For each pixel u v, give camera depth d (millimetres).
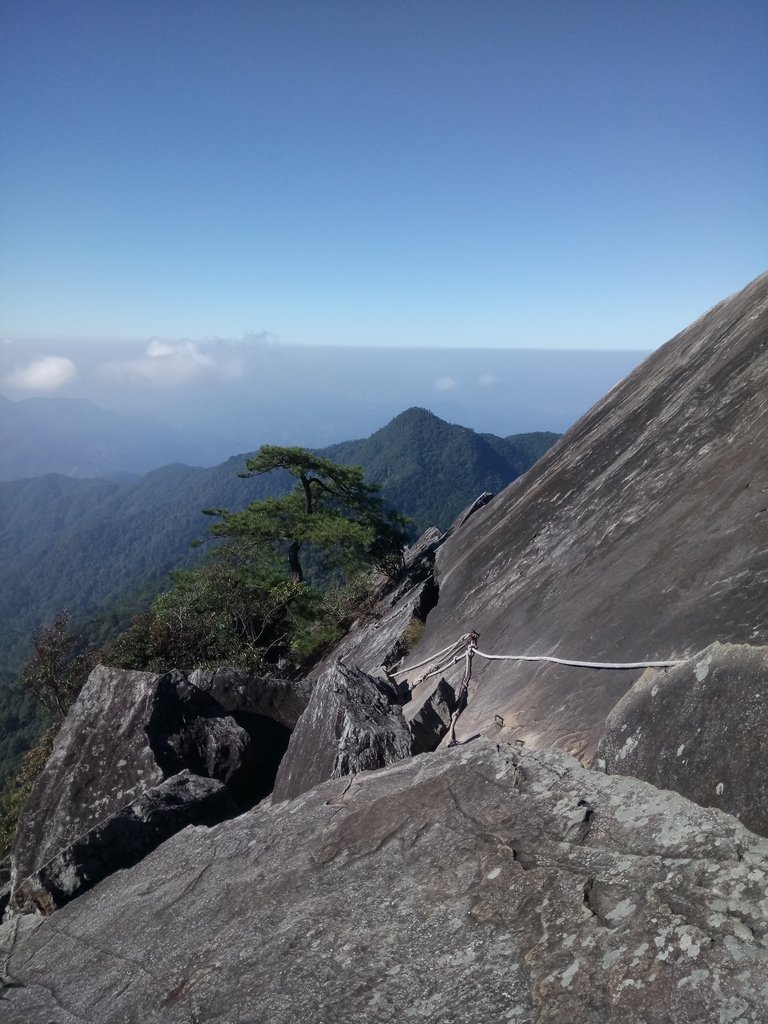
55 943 3869
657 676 3432
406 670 10031
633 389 13234
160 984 3031
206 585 24484
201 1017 2680
